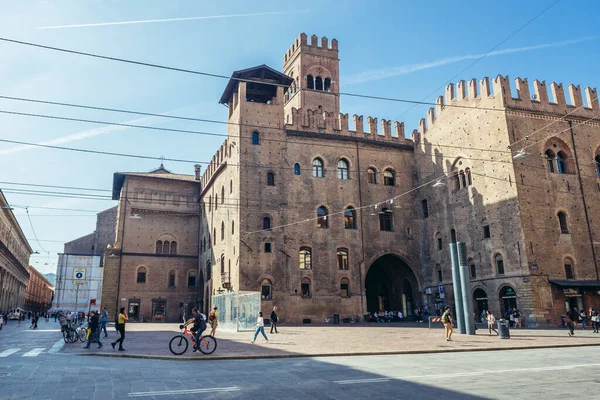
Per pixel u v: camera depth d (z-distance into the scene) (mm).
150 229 60219
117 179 61906
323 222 47500
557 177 41406
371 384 11867
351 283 46906
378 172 51344
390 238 50031
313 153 48781
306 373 13797
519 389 11023
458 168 46688
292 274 44781
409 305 52438
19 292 99688
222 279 47094
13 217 80625
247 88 50812
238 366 15523
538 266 38125
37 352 20094
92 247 85000
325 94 65062
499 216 40938
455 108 47344
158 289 58688
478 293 43438
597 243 41125
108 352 19422
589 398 9984
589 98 44812
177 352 19141
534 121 41875
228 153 50094
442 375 13227
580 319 38094
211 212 56094
